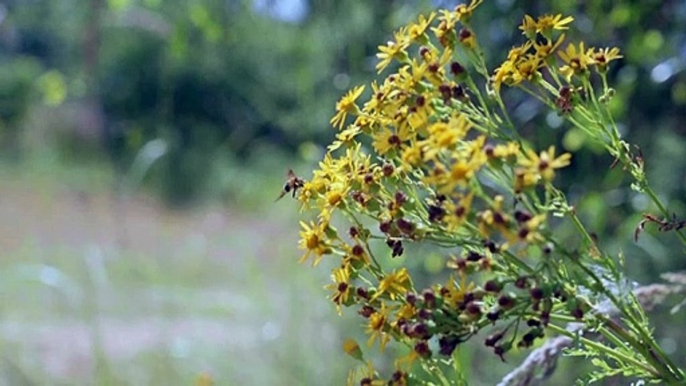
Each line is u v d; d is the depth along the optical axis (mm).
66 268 9703
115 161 15109
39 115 19125
